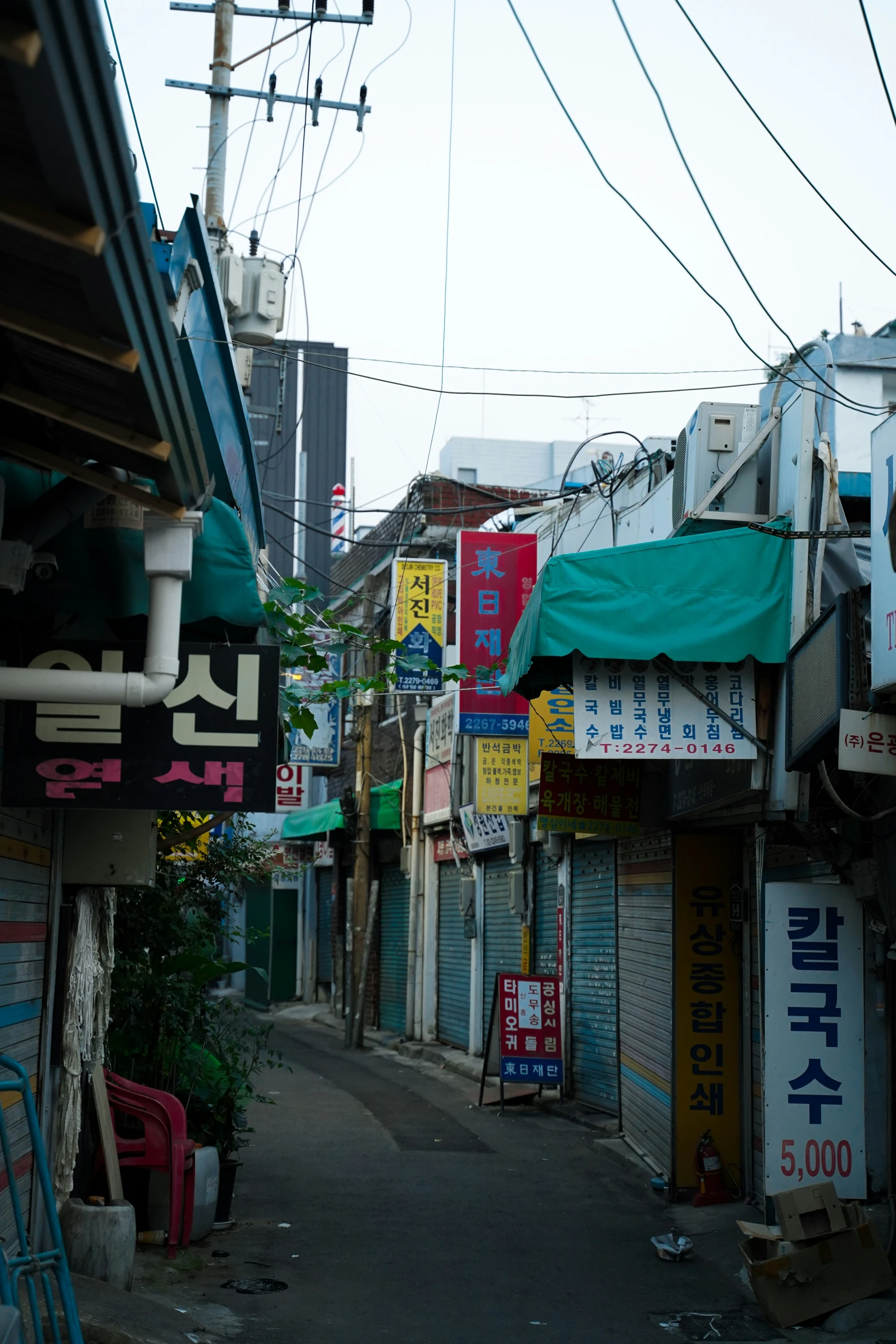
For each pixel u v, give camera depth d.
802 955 7.90
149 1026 8.75
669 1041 10.31
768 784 7.91
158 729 5.20
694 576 7.79
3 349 3.86
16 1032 5.98
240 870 11.48
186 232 5.57
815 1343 6.40
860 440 8.21
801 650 7.33
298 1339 6.35
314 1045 21.30
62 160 2.62
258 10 10.40
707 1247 8.36
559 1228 8.95
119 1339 5.52
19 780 5.14
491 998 17.72
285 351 10.99
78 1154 7.22
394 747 23.58
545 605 7.68
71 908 7.18
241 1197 9.73
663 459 11.05
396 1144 12.11
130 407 3.71
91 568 5.32
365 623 22.00
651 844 11.31
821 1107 7.77
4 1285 3.79
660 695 7.88
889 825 7.07
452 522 21.05
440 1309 6.98
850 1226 6.87
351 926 21.38
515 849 16.34
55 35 2.35
